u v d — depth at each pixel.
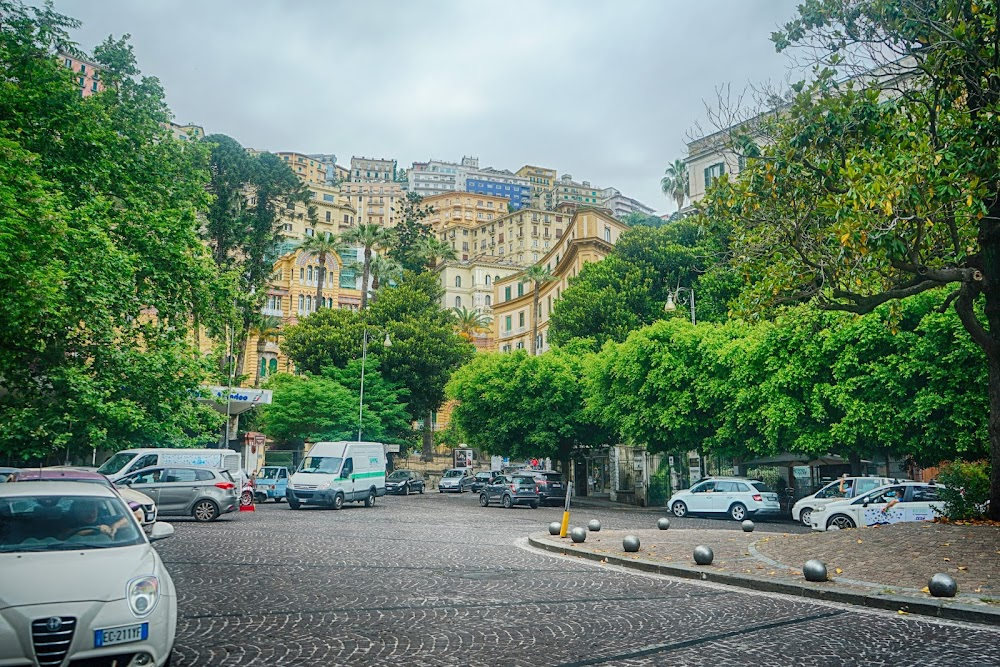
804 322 16.70
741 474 33.25
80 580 5.30
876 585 9.58
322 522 22.14
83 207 17.30
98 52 24.84
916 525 13.09
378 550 14.84
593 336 43.53
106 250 17.11
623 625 7.81
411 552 14.59
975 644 6.94
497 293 84.25
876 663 6.27
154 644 5.27
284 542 15.98
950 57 11.63
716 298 39.78
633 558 12.91
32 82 18.94
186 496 21.58
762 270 13.87
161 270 21.47
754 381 26.59
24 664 4.78
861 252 10.64
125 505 6.92
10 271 11.84
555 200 177.50
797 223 12.60
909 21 11.52
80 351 18.64
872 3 12.08
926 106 12.34
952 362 20.61
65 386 17.89
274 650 6.66
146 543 6.34
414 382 53.09
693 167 51.19
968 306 12.74
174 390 20.91
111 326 18.98
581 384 39.94
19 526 6.19
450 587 10.26
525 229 130.00
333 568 12.09
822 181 12.34
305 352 52.03
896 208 10.32
